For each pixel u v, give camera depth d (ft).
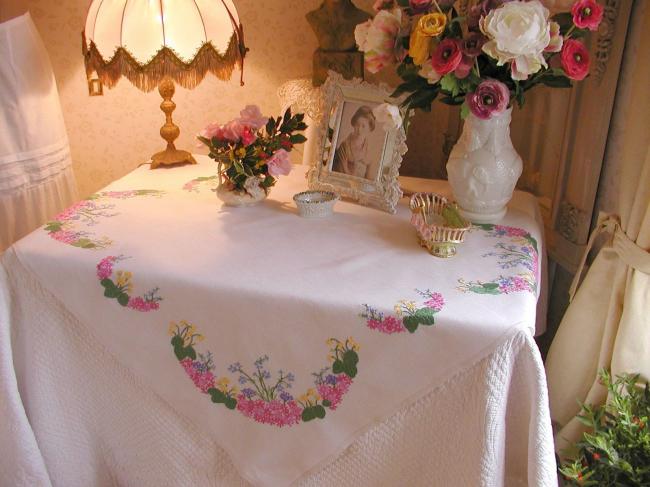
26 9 5.21
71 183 5.91
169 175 5.10
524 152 5.58
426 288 3.26
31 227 5.33
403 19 3.69
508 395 3.12
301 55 6.10
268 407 3.50
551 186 5.21
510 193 4.07
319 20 5.16
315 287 3.26
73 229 3.94
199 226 4.05
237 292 3.26
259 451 3.63
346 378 3.27
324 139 4.52
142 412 3.80
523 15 3.22
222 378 3.52
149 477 4.01
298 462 3.58
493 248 3.77
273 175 4.40
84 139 6.43
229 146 4.27
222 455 3.82
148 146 6.47
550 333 5.66
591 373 4.46
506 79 3.71
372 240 3.86
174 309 3.42
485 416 3.02
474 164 3.91
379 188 4.29
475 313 3.01
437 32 3.37
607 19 4.12
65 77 6.14
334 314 3.14
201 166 5.35
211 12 4.49
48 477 3.90
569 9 3.59
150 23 4.38
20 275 3.60
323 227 4.06
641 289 3.87
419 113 6.40
